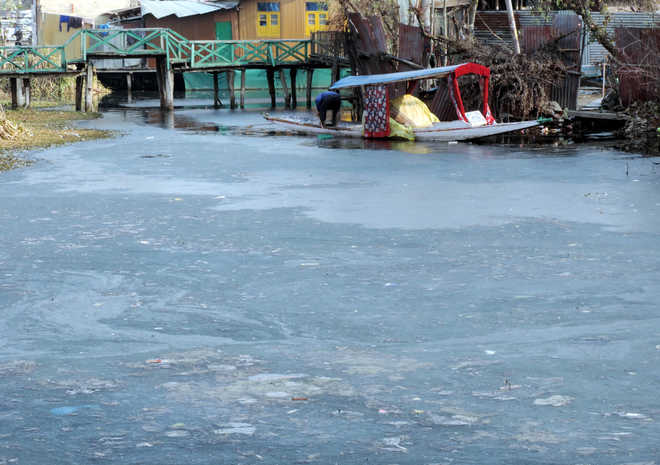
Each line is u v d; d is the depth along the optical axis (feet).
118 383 18.56
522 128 84.64
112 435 15.24
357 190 53.52
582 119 93.04
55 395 17.66
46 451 14.55
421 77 86.48
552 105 95.35
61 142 87.71
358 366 19.86
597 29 94.58
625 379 18.31
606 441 14.58
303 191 53.36
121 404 16.99
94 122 118.01
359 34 103.50
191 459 14.14
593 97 124.26
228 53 163.84
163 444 14.76
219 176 61.31
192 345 22.54
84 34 137.28
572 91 96.22
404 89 99.91
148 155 75.87
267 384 18.33
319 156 73.87
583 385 17.93
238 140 90.63
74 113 132.16
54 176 61.52
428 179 58.29
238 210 46.37
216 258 34.53
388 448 14.47
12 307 27.30
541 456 13.99
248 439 14.97
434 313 25.68
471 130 85.05
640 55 88.43
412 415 16.14
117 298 28.37
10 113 128.57
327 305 26.96
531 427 15.38
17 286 30.14
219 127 109.09
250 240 38.17
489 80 90.07
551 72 94.89
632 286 28.81
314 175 61.21
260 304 27.30
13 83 140.36
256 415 16.24
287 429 15.43
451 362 20.10
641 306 25.98
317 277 31.01
